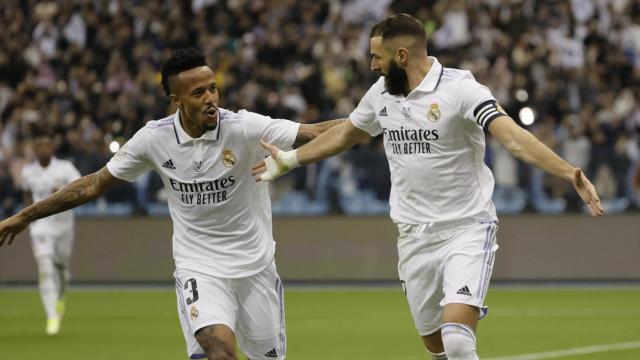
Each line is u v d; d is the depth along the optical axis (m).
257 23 77.69
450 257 22.28
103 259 66.81
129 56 76.94
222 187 21.86
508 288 61.81
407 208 22.91
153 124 22.12
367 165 65.06
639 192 63.56
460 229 22.39
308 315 50.06
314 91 70.62
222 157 21.70
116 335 43.25
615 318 48.12
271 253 22.59
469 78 21.94
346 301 56.09
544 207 64.38
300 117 69.44
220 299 21.91
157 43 77.75
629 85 70.88
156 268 66.50
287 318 48.94
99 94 73.62
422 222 22.64
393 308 52.84
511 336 42.44
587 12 76.06
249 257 22.19
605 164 63.56
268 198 22.91
